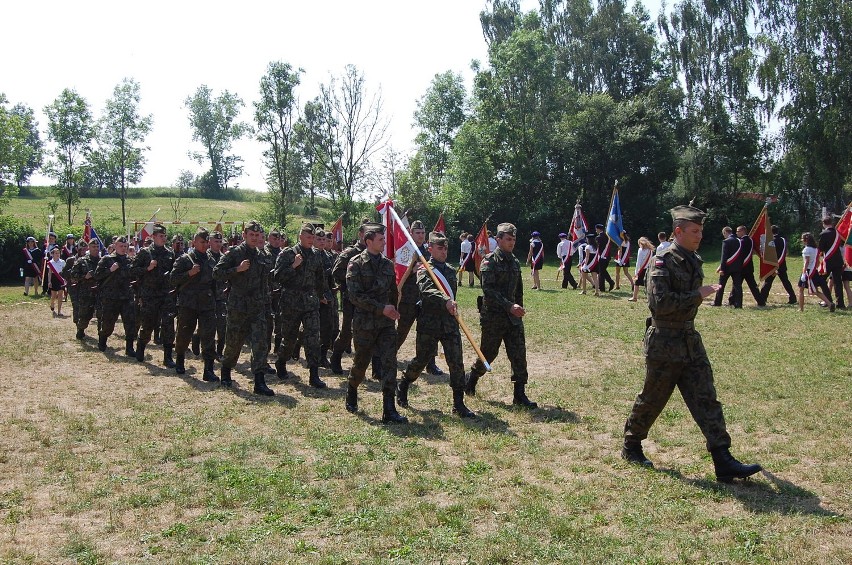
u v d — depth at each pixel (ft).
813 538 15.40
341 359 38.93
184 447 22.27
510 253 28.14
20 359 38.42
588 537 15.53
